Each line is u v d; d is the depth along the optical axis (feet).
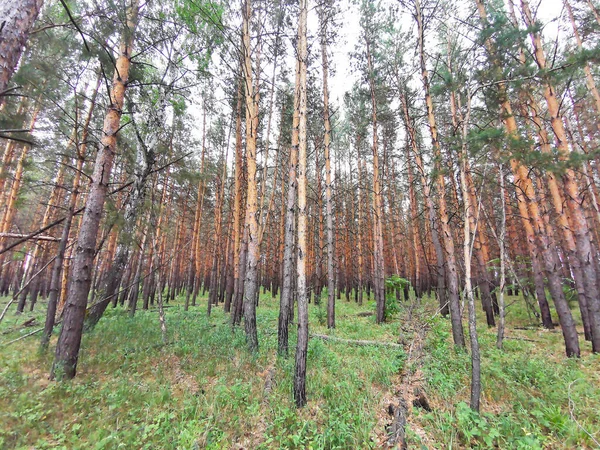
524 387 18.12
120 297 60.34
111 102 19.80
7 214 38.86
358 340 29.55
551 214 44.01
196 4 22.62
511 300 57.98
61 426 12.21
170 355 20.72
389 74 42.27
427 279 83.82
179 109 32.50
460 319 26.43
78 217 49.83
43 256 48.19
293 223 26.84
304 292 16.53
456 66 27.25
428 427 14.15
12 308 52.60
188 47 26.99
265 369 20.08
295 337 29.35
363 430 12.82
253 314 24.49
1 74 9.55
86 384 15.72
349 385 17.07
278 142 50.72
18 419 12.14
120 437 11.67
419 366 21.53
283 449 11.71
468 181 37.93
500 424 13.84
